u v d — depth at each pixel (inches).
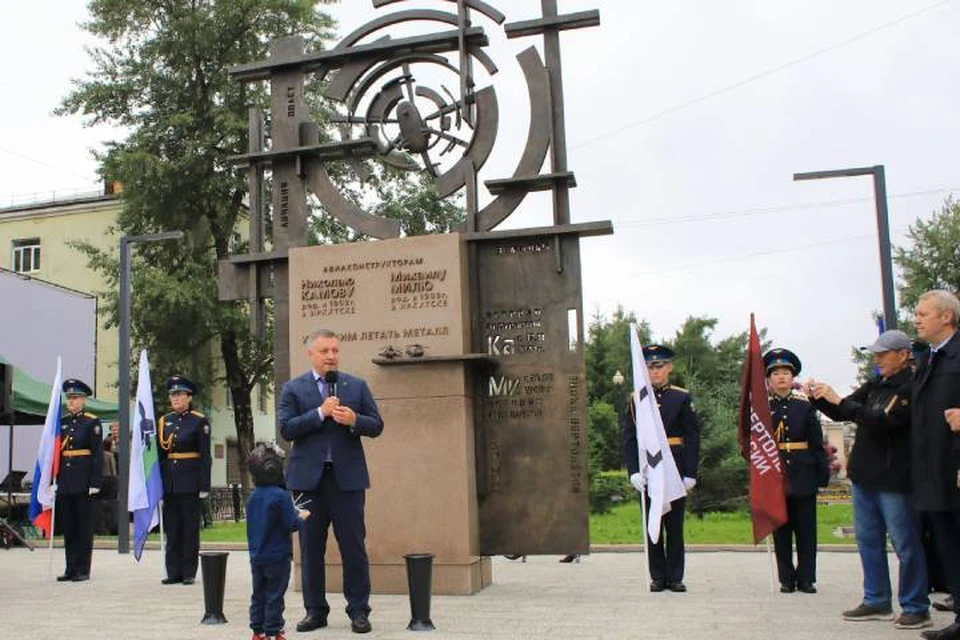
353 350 363.9
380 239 373.4
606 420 1018.1
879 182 541.6
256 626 251.0
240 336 1190.9
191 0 1197.1
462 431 350.6
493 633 261.4
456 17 381.4
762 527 334.6
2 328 900.0
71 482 426.0
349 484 275.6
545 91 368.8
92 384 1020.5
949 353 241.8
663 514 352.8
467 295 363.9
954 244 1604.3
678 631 260.2
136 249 1200.2
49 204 1521.9
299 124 399.9
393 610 307.0
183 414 426.0
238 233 1278.3
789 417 350.3
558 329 359.9
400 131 383.2
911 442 258.4
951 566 242.4
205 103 1185.4
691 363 1643.7
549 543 353.1
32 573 462.3
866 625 267.9
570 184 365.4
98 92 1177.4
